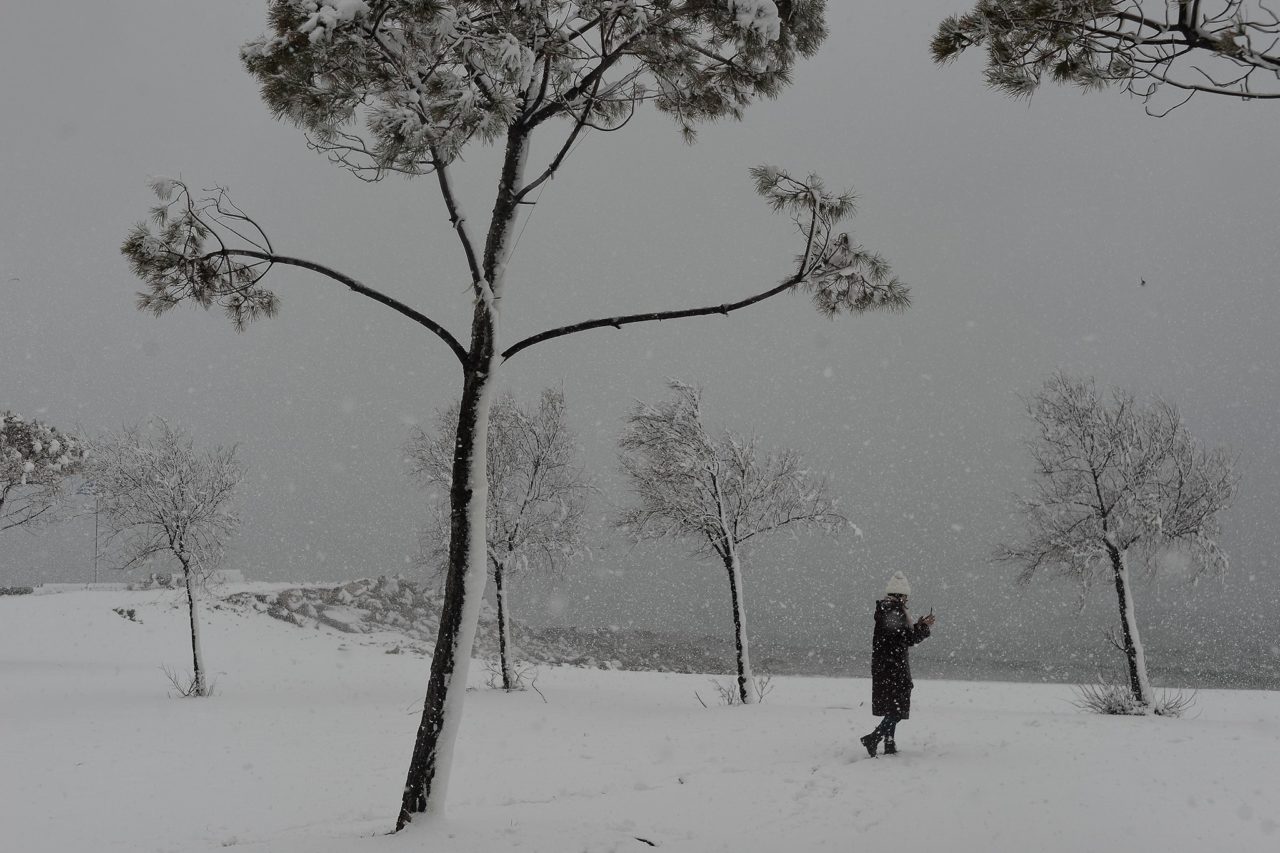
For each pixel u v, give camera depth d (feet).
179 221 23.13
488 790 29.71
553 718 55.77
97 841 24.61
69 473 104.22
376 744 45.32
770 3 24.21
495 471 82.17
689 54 25.95
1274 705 62.75
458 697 22.41
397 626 156.76
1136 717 49.67
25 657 105.29
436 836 20.18
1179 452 66.74
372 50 21.38
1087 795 23.16
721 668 128.88
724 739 41.86
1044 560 68.90
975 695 75.36
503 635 81.15
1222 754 29.99
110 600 143.64
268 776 35.37
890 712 32.27
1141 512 63.77
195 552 78.89
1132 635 60.29
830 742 38.34
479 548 23.29
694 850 18.84
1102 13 14.40
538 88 24.44
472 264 23.73
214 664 106.52
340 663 112.57
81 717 59.36
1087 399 68.54
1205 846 17.85
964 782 25.80
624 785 29.73
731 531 71.61
